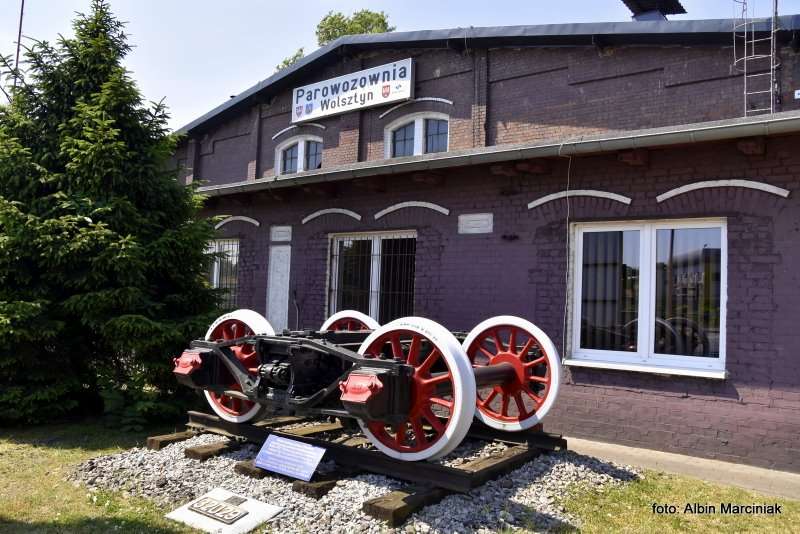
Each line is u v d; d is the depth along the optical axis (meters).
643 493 4.94
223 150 14.48
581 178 6.84
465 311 7.61
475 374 5.33
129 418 6.91
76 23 7.88
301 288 9.47
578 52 9.19
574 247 6.95
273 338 5.35
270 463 4.94
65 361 7.26
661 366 6.31
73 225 6.82
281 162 13.14
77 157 7.12
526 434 5.75
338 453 5.08
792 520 4.46
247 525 4.10
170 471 5.12
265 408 5.67
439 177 7.80
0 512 4.41
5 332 6.45
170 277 7.70
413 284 8.27
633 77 8.74
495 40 9.80
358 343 5.84
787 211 5.66
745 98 7.77
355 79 11.54
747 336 5.80
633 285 6.63
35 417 7.05
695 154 6.16
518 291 7.21
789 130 5.14
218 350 5.70
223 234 10.76
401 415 4.54
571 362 6.71
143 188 7.58
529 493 4.66
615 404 6.47
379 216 8.54
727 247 5.98
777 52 7.73
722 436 5.85
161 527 4.13
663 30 8.15
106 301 6.81
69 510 4.45
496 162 7.09
